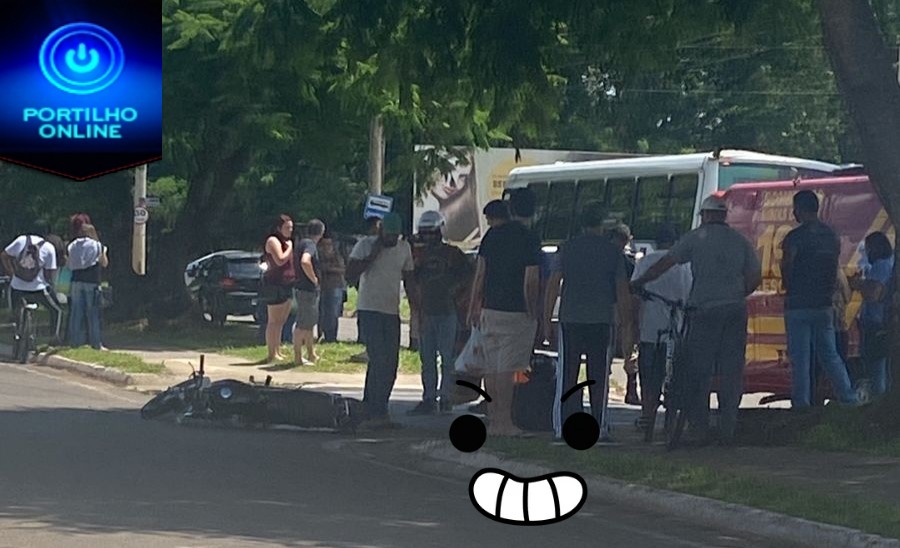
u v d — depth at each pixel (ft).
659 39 50.16
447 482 38.96
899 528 30.48
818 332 48.03
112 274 107.14
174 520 31.27
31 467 38.68
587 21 48.60
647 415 46.26
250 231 154.81
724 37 51.93
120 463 39.96
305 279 73.51
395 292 50.62
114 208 105.91
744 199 56.85
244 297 110.01
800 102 171.22
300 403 49.78
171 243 103.86
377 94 55.57
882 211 53.52
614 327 44.39
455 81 50.47
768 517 32.19
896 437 43.57
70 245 77.66
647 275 44.39
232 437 47.50
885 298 50.93
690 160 88.94
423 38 48.70
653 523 33.76
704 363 43.42
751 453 42.68
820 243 47.93
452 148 100.27
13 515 31.40
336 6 47.85
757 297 54.60
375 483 38.22
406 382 71.46
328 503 34.47
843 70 44.98
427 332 55.21
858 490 36.32
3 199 111.24
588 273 43.52
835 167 85.20
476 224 130.11
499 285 44.68
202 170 102.58
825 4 45.01
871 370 51.31
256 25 49.37
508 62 48.55
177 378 68.90
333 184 149.89
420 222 55.31
